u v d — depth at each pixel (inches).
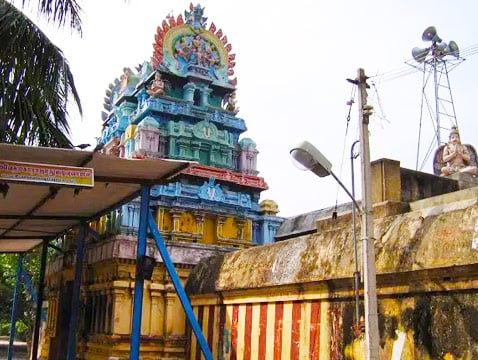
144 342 581.3
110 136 1317.7
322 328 387.2
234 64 1337.4
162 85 1198.3
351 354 352.5
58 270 783.7
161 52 1232.8
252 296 478.0
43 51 393.7
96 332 629.9
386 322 331.6
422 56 813.9
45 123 419.8
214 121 1249.4
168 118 1197.7
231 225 1182.3
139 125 1134.4
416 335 308.0
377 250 339.9
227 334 509.4
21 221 441.1
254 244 1195.9
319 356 385.7
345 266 363.3
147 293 598.2
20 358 1099.3
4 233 509.4
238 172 1268.5
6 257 1058.1
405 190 434.6
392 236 337.1
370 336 260.1
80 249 451.8
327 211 1003.3
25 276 644.7
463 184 473.4
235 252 539.5
